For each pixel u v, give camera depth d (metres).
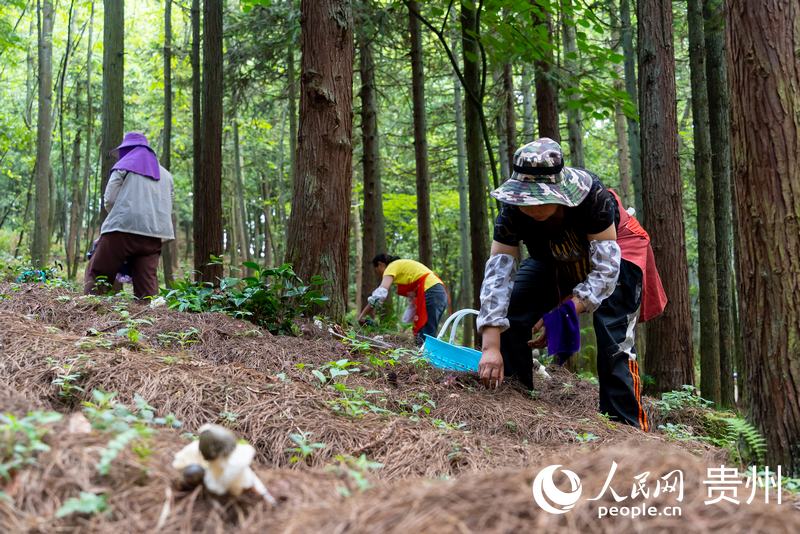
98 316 4.68
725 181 9.27
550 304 4.62
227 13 12.27
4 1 13.66
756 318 3.09
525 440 3.50
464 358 4.90
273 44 11.62
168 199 6.50
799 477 2.91
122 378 3.15
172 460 2.06
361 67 12.09
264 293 5.34
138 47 19.42
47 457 1.87
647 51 7.42
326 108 6.23
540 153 3.65
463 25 9.35
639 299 4.28
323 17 6.24
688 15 8.97
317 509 1.73
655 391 7.22
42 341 3.55
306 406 3.17
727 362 9.02
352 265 26.94
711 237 8.72
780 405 2.99
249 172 25.94
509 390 4.46
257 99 17.11
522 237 4.11
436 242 27.92
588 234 3.96
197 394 3.09
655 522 1.67
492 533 1.56
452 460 2.78
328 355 4.60
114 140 8.58
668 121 7.34
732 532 1.66
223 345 4.34
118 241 6.14
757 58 3.08
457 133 15.16
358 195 21.42
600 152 20.02
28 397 2.89
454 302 30.72
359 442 2.86
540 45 8.25
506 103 12.20
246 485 1.82
